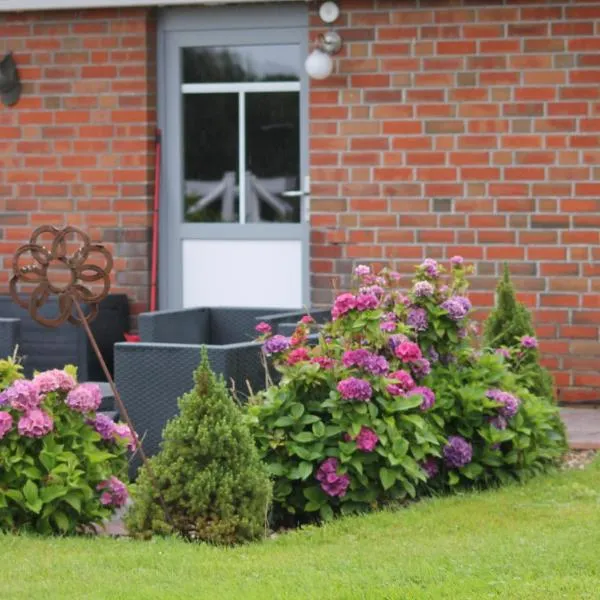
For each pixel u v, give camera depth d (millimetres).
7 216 14383
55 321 8391
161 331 11094
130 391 9820
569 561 7121
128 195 14086
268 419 8852
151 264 14172
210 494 7980
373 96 13297
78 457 8164
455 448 9320
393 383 8961
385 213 13312
